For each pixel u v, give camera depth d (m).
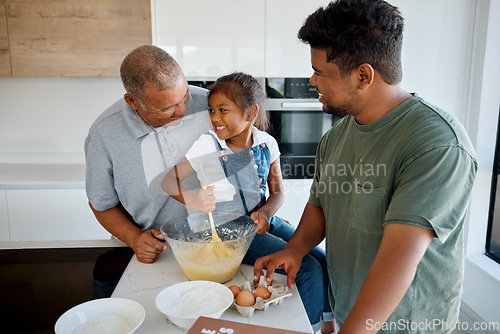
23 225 2.51
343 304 1.07
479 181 2.56
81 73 2.50
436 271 0.93
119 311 0.82
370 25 0.79
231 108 1.35
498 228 2.55
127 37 2.47
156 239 1.14
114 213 1.30
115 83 2.97
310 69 2.64
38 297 0.93
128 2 2.43
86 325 0.78
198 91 1.44
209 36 2.54
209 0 2.50
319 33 0.81
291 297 0.94
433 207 0.74
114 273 1.05
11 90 2.91
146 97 1.09
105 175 1.26
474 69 2.60
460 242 0.95
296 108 2.67
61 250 1.19
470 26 2.61
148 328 0.82
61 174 2.60
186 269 0.98
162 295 0.86
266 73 2.62
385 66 0.83
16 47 2.44
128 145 1.24
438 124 0.81
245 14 2.54
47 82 2.92
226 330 0.68
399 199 0.76
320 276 1.06
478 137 2.54
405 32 2.61
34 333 0.79
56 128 3.00
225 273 0.98
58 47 2.46
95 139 1.24
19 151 3.01
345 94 0.87
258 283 0.97
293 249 1.07
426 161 0.77
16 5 2.39
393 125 0.89
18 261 1.12
